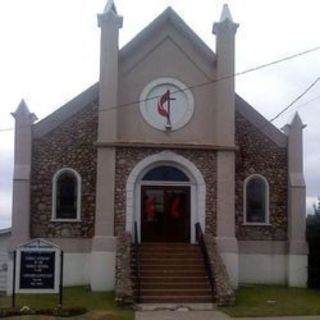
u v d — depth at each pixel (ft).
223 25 94.79
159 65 94.58
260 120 98.73
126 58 94.22
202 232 90.17
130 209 90.12
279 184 98.07
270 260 96.78
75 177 94.27
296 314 70.44
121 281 77.61
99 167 90.38
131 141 91.76
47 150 94.32
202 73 95.04
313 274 93.97
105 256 88.38
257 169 97.91
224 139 92.73
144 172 92.73
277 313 70.85
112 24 93.09
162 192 93.30
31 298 78.89
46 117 94.79
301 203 96.37
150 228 92.84
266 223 97.14
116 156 91.09
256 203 97.96
